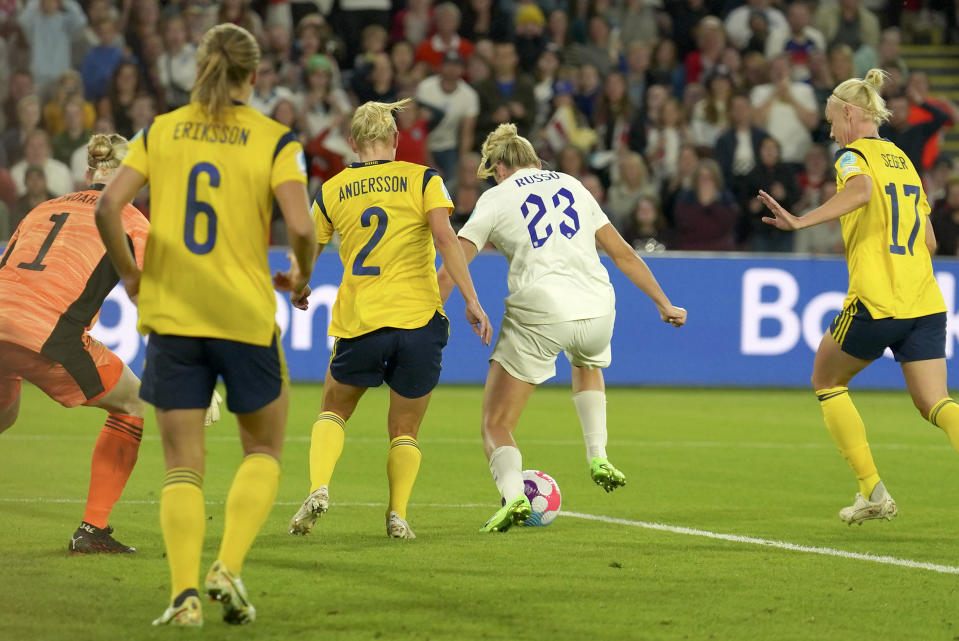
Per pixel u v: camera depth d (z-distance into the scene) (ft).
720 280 164.35
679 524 72.43
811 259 165.58
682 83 194.80
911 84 188.34
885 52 200.34
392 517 66.18
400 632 45.85
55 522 68.64
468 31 194.49
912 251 70.64
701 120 182.19
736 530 70.64
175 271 46.06
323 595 51.83
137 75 173.68
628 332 164.14
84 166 165.27
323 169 168.14
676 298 163.94
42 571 55.31
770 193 173.99
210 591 44.29
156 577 54.39
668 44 194.29
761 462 101.71
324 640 44.47
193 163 46.32
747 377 165.07
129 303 150.41
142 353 151.02
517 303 68.03
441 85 175.32
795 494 85.51
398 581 54.90
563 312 67.67
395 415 67.26
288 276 48.73
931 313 70.33
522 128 178.40
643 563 60.34
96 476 59.67
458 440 110.83
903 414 140.77
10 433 110.42
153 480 85.51
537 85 188.34
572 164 169.89
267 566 57.67
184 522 45.42
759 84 188.03
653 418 131.75
